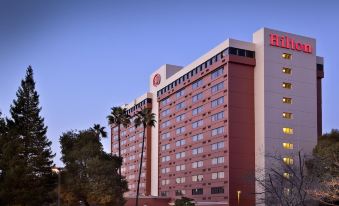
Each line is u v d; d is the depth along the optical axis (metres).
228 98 99.00
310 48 103.81
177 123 124.69
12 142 67.62
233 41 100.81
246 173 89.88
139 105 152.38
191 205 85.00
